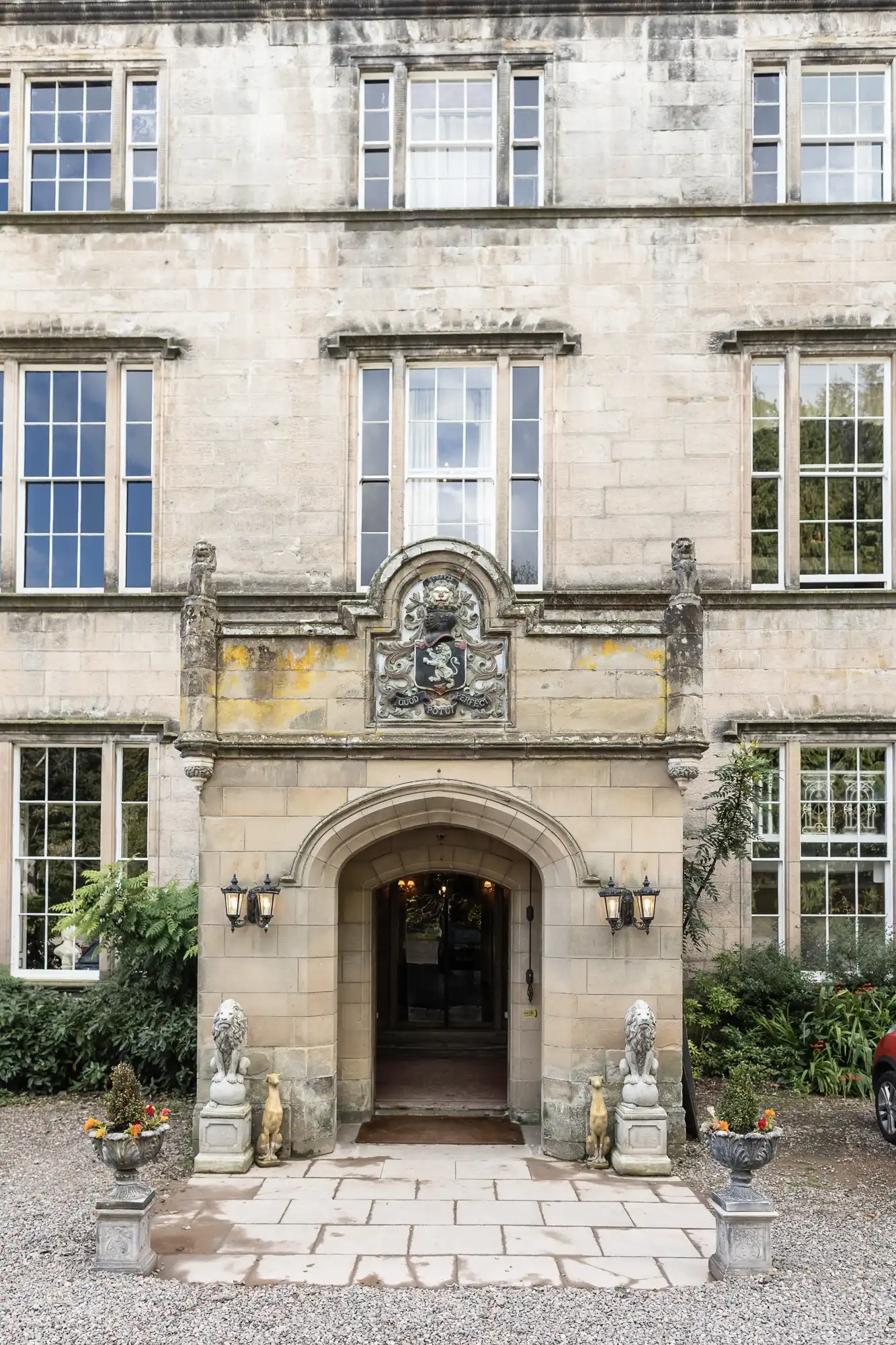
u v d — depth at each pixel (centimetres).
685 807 1355
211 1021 974
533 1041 1074
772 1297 677
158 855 1374
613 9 1430
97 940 1378
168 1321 640
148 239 1437
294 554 1405
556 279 1412
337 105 1446
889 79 1438
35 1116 1120
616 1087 961
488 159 1469
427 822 1002
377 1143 1004
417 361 1427
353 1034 1080
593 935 970
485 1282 701
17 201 1470
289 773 990
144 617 1400
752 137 1440
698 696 976
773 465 1421
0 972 1334
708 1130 741
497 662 998
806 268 1407
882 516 1423
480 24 1441
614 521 1395
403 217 1421
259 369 1420
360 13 1448
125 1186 723
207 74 1451
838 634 1374
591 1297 677
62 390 1457
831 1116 1109
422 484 1430
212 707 988
